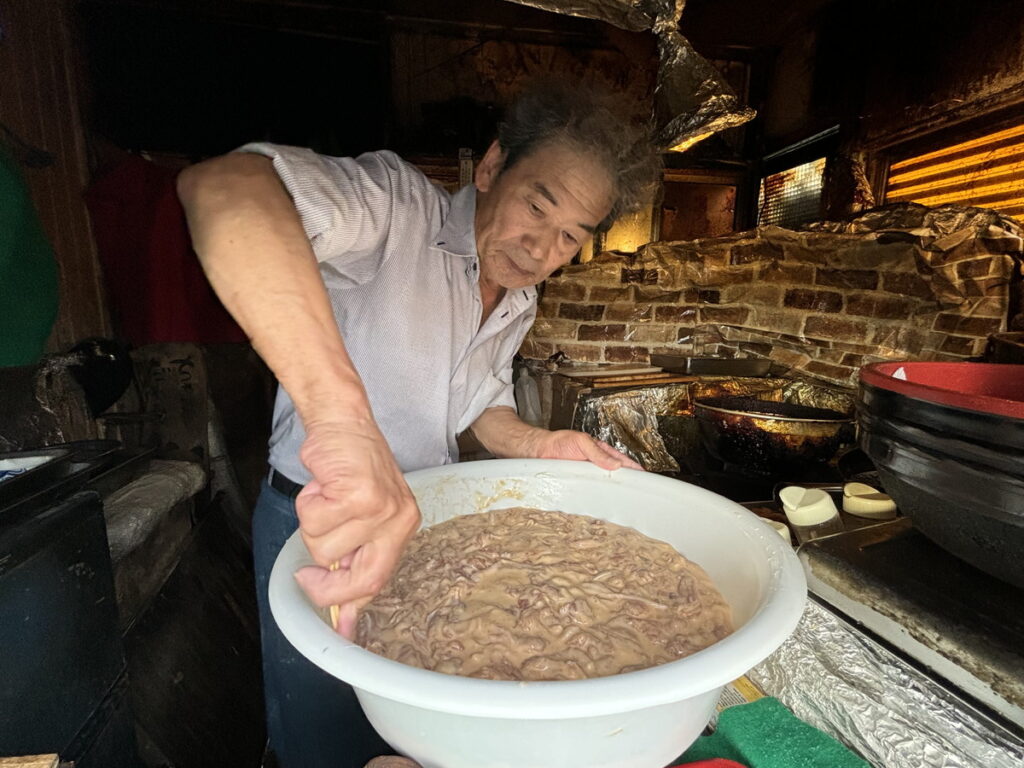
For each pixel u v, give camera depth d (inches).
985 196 93.2
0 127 62.7
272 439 47.2
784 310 93.5
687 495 36.0
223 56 138.6
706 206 172.4
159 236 81.6
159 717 57.0
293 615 21.9
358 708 44.3
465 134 157.9
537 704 17.6
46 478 39.7
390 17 148.6
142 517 64.6
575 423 89.1
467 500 40.3
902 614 28.7
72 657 38.6
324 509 19.3
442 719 19.7
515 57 159.9
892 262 76.5
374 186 35.2
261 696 76.6
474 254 40.6
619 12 81.0
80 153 89.3
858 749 30.9
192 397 94.3
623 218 42.0
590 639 27.0
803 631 34.5
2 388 61.0
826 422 61.5
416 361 41.3
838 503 48.0
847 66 126.9
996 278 66.4
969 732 25.4
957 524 26.8
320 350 21.5
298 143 150.3
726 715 31.0
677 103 89.4
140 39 127.5
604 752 20.3
